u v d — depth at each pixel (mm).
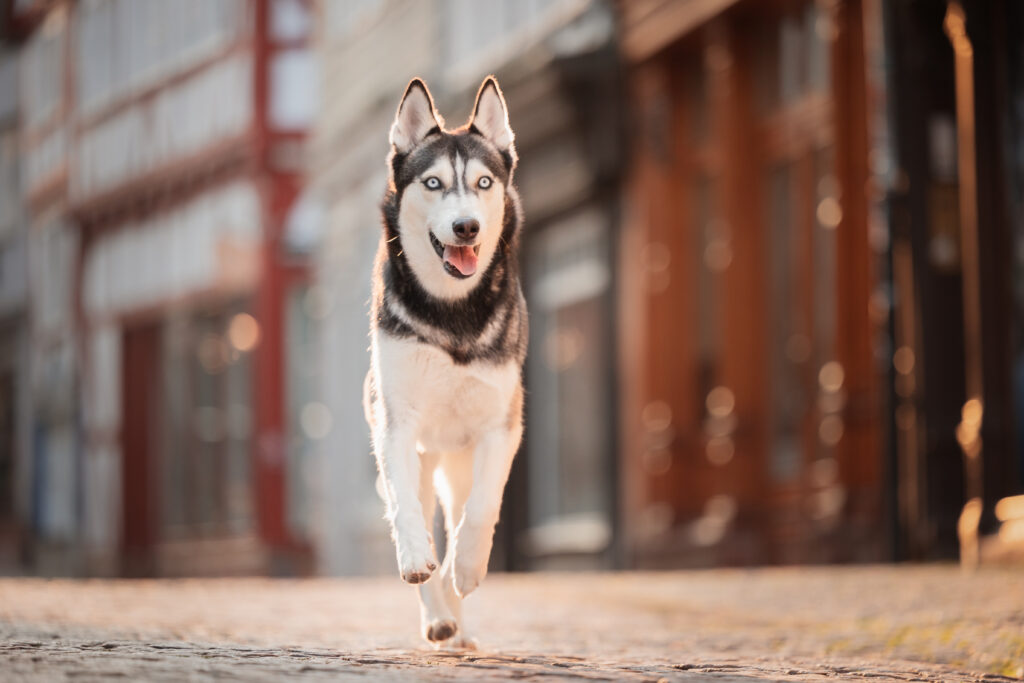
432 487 5961
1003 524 11547
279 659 4590
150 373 33125
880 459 13477
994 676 5273
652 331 17578
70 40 36031
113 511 32906
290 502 28844
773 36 15750
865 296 13781
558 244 20297
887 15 12859
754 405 15906
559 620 8516
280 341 29359
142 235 33375
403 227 5734
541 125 19750
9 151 39500
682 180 17453
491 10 20484
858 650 6453
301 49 30000
